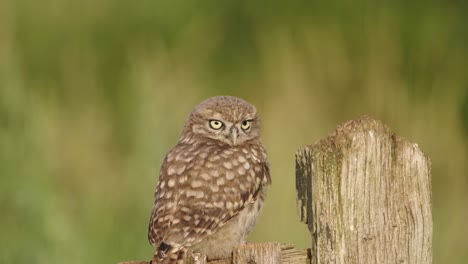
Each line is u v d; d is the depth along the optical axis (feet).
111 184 55.93
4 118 54.85
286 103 64.39
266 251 24.95
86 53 79.36
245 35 84.28
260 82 72.59
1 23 72.84
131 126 58.54
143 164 53.06
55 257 48.55
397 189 25.16
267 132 61.82
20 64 67.41
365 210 24.97
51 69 78.38
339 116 69.05
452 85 72.64
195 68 73.77
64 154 60.34
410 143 25.29
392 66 73.26
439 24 81.61
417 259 25.22
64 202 53.26
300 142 60.70
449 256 50.42
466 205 58.85
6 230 49.47
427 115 64.03
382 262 24.99
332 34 75.56
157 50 68.18
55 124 59.77
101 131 64.13
